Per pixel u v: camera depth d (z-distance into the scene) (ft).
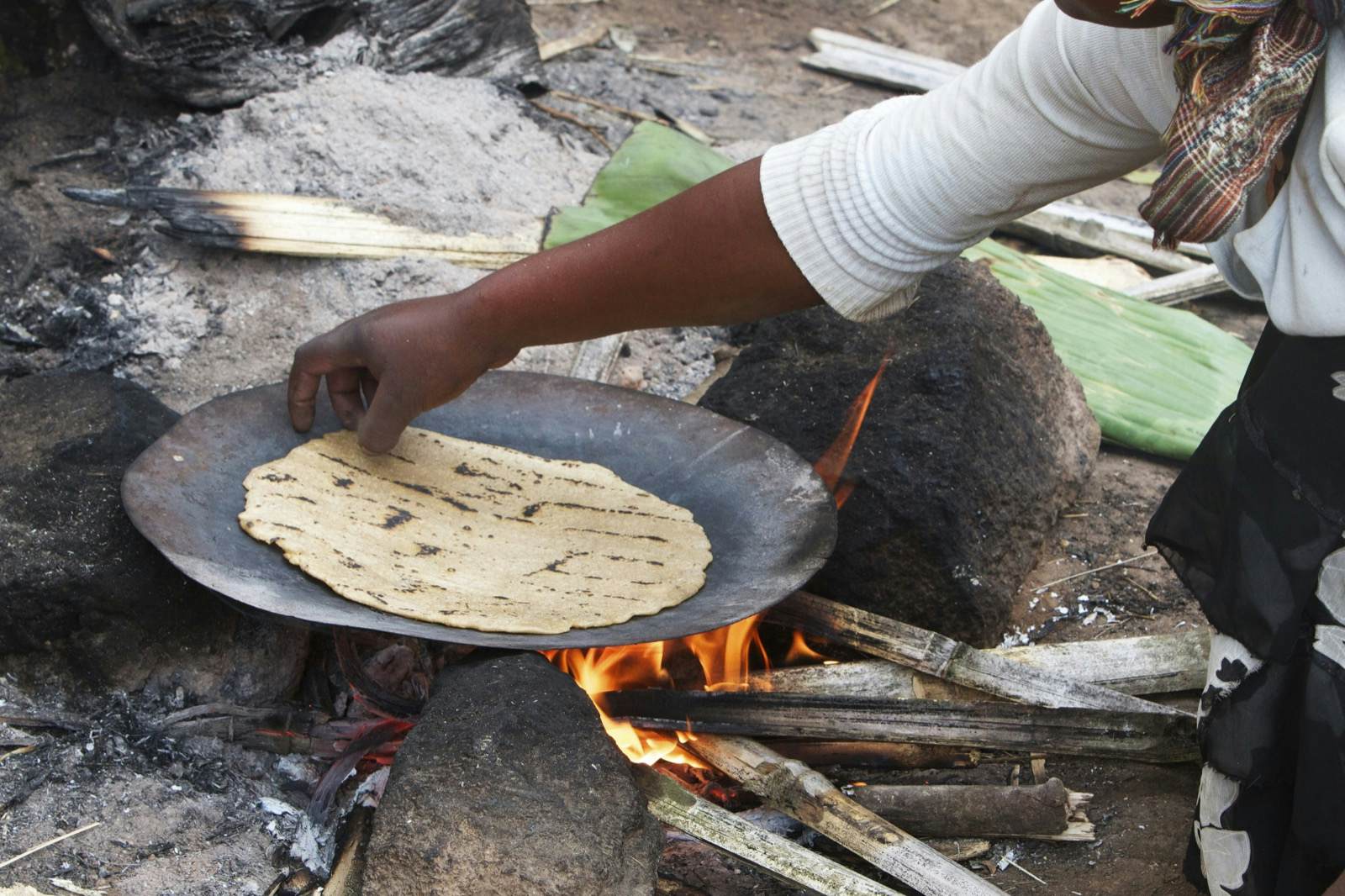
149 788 5.85
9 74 10.33
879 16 17.70
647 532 6.67
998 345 8.21
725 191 5.18
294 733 6.36
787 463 6.95
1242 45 3.95
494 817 4.94
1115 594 8.00
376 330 5.90
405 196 10.17
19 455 6.51
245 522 6.06
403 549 6.24
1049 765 6.62
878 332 8.18
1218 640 4.84
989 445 7.69
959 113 4.83
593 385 7.63
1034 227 12.81
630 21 16.44
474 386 7.56
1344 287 3.99
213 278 9.50
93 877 5.39
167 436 6.40
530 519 6.70
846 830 5.79
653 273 5.37
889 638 6.88
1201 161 3.92
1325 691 4.42
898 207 4.92
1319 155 3.88
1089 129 4.66
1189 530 5.01
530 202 10.67
